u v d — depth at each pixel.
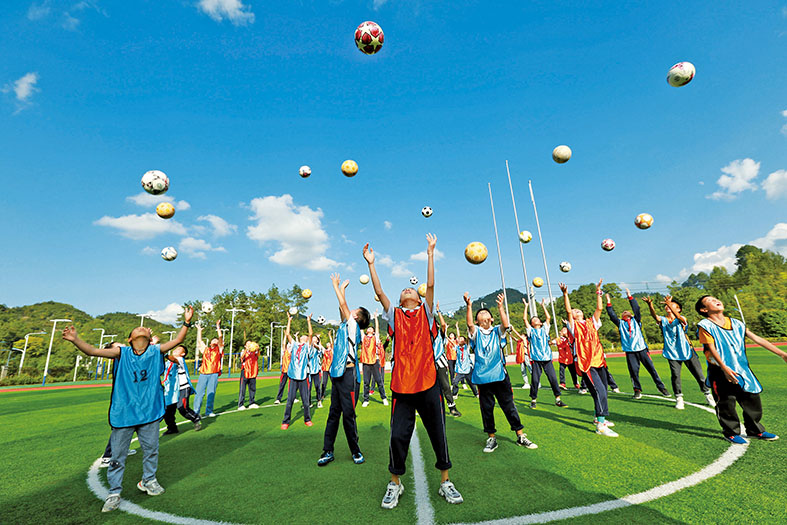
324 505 3.61
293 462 5.05
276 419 8.52
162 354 4.48
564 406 8.62
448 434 6.30
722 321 5.27
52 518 3.57
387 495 3.54
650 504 3.34
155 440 4.21
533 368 8.70
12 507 3.84
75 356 67.38
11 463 5.51
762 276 79.50
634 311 9.20
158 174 6.85
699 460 4.43
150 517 3.53
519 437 5.31
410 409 3.74
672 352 7.56
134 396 4.05
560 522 3.08
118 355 4.13
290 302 81.75
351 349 5.16
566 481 3.96
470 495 3.70
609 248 9.24
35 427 8.71
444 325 8.54
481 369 5.25
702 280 104.69
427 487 3.97
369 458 5.15
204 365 9.45
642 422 6.49
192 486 4.28
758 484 3.67
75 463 5.48
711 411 7.09
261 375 35.25
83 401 14.71
